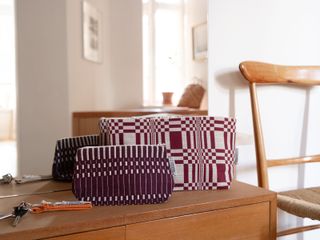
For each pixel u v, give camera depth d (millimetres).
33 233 497
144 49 3658
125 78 3377
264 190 708
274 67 1014
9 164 3189
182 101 3023
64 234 516
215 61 1046
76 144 811
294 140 1176
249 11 1079
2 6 5207
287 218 1170
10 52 5383
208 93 1046
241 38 1072
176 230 597
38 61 2402
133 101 3410
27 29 2379
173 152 713
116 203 616
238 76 1073
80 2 2670
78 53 2631
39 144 2426
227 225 637
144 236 573
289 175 1186
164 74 3689
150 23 3637
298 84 1138
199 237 615
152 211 579
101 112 2068
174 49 3678
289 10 1137
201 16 3322
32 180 820
